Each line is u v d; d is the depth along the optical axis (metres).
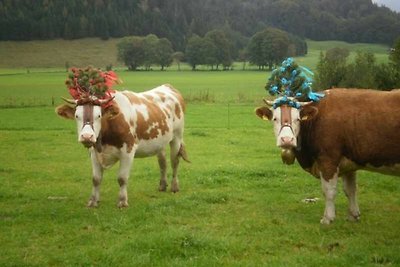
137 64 118.94
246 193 10.96
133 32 155.38
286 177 12.62
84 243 7.61
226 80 80.56
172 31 165.88
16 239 7.79
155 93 11.20
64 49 134.50
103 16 150.50
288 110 7.94
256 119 28.14
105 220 8.77
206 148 18.06
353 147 7.87
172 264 6.59
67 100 9.07
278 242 7.63
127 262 6.69
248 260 6.84
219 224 8.54
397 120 7.56
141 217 8.92
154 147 10.52
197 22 171.50
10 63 119.88
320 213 9.30
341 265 6.62
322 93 8.26
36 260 6.87
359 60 36.38
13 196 10.84
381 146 7.66
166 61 119.25
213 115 30.16
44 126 25.84
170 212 9.24
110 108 9.02
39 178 12.92
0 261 6.81
